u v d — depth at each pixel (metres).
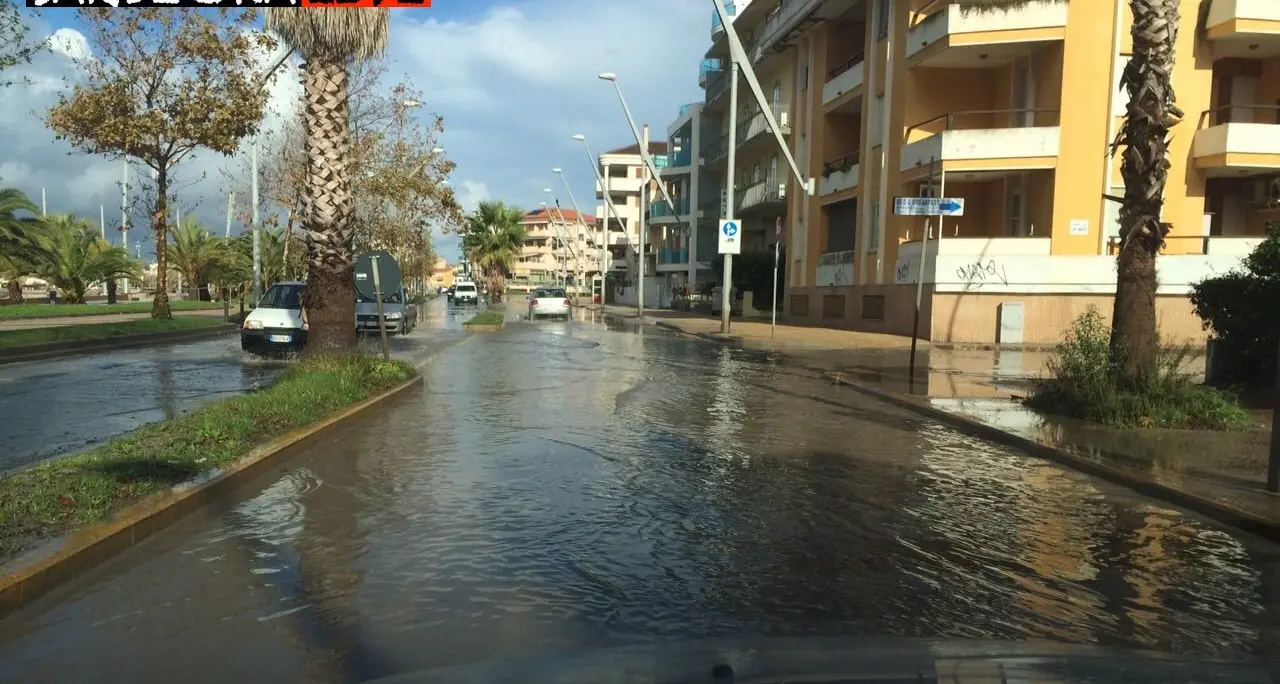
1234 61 24.98
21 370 15.52
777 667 2.91
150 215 25.39
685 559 5.32
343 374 11.70
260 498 6.64
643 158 44.09
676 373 16.66
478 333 29.58
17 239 31.02
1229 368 12.88
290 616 4.30
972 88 26.86
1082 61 23.02
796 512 6.48
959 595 4.78
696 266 57.44
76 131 20.55
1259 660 3.80
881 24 29.22
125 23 20.23
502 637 4.05
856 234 30.70
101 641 3.98
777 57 40.09
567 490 7.00
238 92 21.50
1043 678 2.71
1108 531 6.17
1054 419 10.62
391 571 4.99
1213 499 6.72
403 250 36.53
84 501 5.68
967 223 27.30
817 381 15.64
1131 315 10.77
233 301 54.50
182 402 11.55
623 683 2.82
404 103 28.86
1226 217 25.59
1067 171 23.20
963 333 23.80
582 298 88.44
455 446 8.80
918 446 9.40
